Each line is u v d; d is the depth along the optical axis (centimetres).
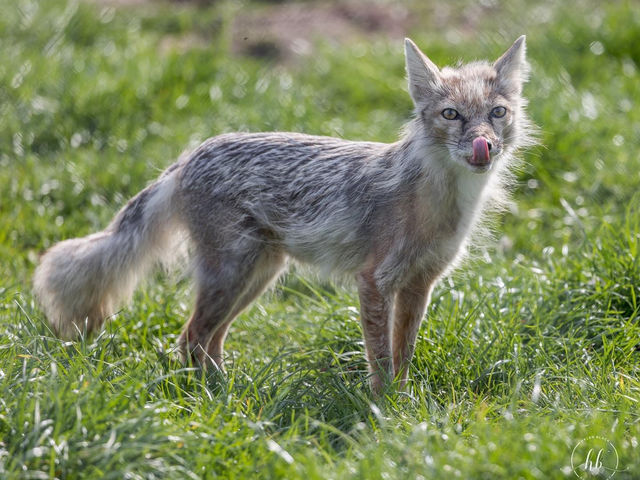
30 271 1155
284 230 953
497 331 926
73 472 649
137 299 1084
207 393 801
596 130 1445
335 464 695
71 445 664
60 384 737
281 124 1516
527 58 1750
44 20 1881
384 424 734
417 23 2234
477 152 813
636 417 763
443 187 868
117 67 1709
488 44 1884
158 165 1400
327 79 1852
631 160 1356
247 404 794
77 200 1327
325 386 859
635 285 1020
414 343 920
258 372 866
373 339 886
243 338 1058
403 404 827
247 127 1505
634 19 1892
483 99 852
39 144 1478
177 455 684
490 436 691
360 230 912
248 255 958
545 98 1534
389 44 2002
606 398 809
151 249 1013
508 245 1239
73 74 1633
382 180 897
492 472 645
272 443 685
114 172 1373
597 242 1114
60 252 997
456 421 776
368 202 902
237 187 946
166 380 827
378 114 1667
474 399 855
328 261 952
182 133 1504
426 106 873
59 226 1254
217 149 968
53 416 692
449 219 881
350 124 1559
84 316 998
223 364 944
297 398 827
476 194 884
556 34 1872
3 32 1828
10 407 709
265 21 2252
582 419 749
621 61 1798
